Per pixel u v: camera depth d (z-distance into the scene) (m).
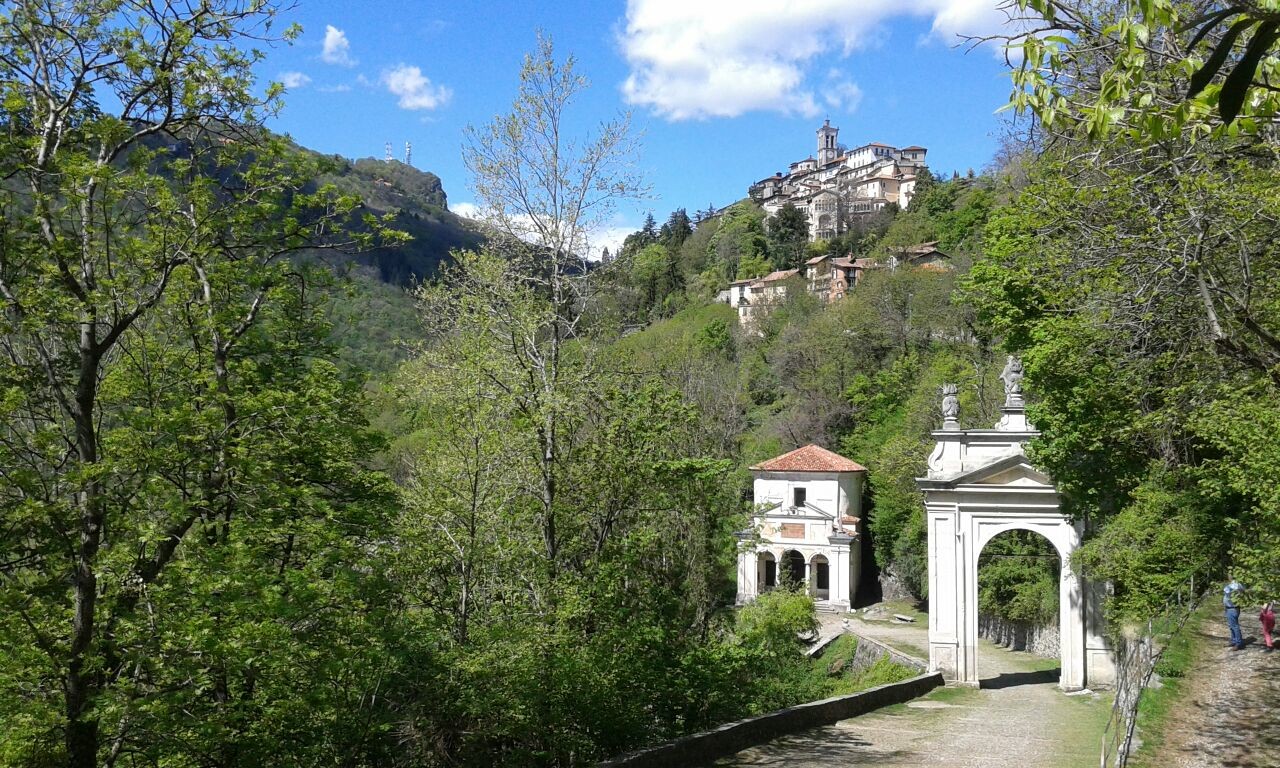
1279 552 14.95
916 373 59.69
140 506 12.19
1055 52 6.95
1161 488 21.23
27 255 12.39
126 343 14.51
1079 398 21.33
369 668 13.66
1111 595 27.08
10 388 12.04
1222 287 10.73
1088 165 11.87
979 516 29.27
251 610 12.10
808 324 70.44
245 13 13.58
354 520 14.79
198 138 13.92
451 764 15.02
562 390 20.38
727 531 27.61
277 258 15.12
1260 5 3.73
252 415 13.75
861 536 57.84
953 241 83.31
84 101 13.09
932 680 27.92
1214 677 16.05
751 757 16.31
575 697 16.22
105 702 11.00
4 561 11.82
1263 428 13.84
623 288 23.27
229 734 11.90
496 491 18.05
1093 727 19.94
